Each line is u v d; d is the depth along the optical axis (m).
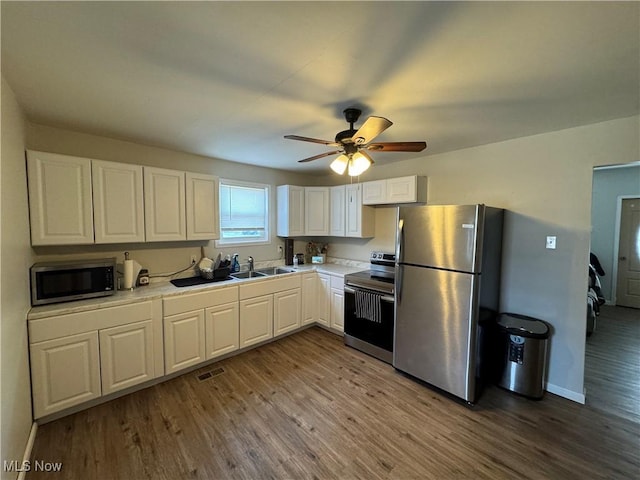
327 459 1.75
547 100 1.85
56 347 2.01
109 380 2.25
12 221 1.60
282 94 1.78
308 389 2.49
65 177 2.22
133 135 2.60
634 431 2.00
